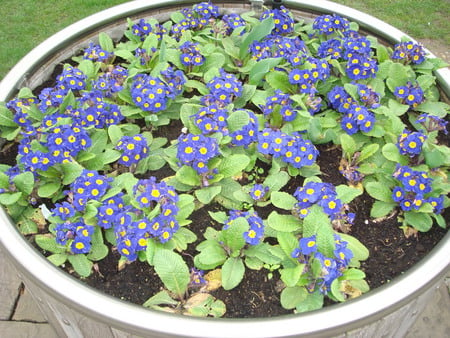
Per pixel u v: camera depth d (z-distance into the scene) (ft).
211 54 3.67
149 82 3.22
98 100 3.17
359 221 2.89
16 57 5.88
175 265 2.44
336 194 2.68
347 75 3.48
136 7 4.07
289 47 3.52
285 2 4.20
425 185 2.72
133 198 2.74
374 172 3.04
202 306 2.45
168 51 3.63
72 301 2.15
